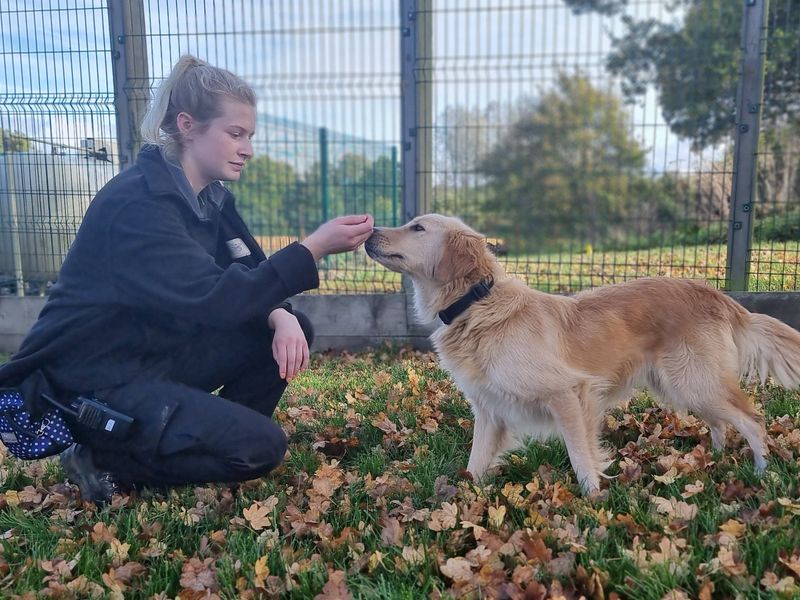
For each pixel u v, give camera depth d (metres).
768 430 3.23
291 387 4.45
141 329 2.48
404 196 5.51
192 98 2.56
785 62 7.27
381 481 2.76
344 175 7.86
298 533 2.38
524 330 2.84
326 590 1.96
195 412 2.43
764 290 5.14
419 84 5.39
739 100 5.05
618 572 1.97
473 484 2.73
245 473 2.50
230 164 2.68
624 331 3.07
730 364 3.07
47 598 2.01
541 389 2.78
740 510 2.34
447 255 2.99
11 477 3.05
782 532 2.09
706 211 6.79
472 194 11.77
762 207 5.62
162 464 2.47
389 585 1.99
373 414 3.75
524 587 1.95
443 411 3.81
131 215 2.37
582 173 15.95
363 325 5.64
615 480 2.72
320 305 5.66
